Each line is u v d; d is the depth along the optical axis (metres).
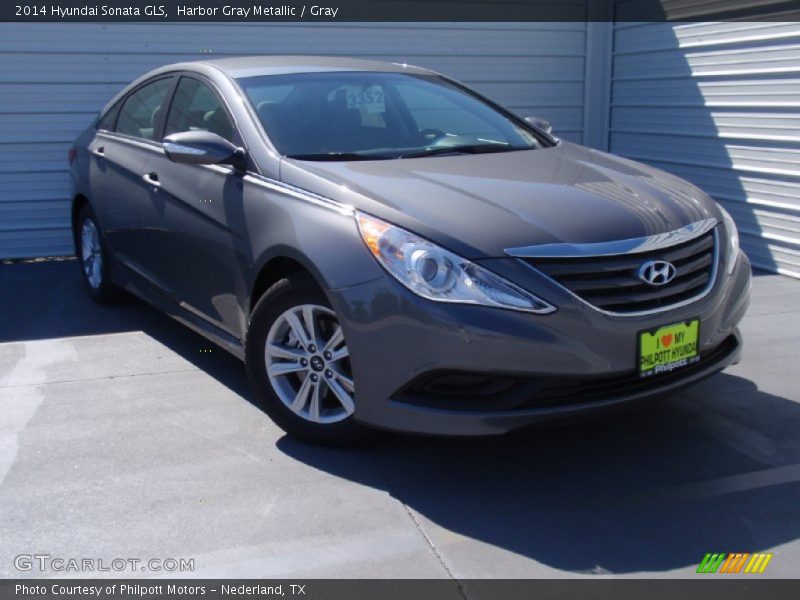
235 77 4.55
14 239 7.64
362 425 3.46
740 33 7.15
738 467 3.62
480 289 3.17
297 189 3.75
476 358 3.15
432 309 3.17
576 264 3.25
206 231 4.27
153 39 7.61
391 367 3.29
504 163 4.06
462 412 3.23
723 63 7.38
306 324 3.66
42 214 7.65
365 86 4.65
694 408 4.23
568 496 3.39
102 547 3.04
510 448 3.81
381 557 2.97
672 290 3.41
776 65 6.78
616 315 3.25
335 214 3.52
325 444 3.75
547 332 3.16
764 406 4.24
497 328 3.13
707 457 3.72
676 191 3.92
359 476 3.54
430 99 4.77
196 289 4.48
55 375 4.71
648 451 3.78
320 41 8.05
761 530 3.14
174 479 3.51
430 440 3.86
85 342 5.29
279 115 4.26
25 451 3.76
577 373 3.21
